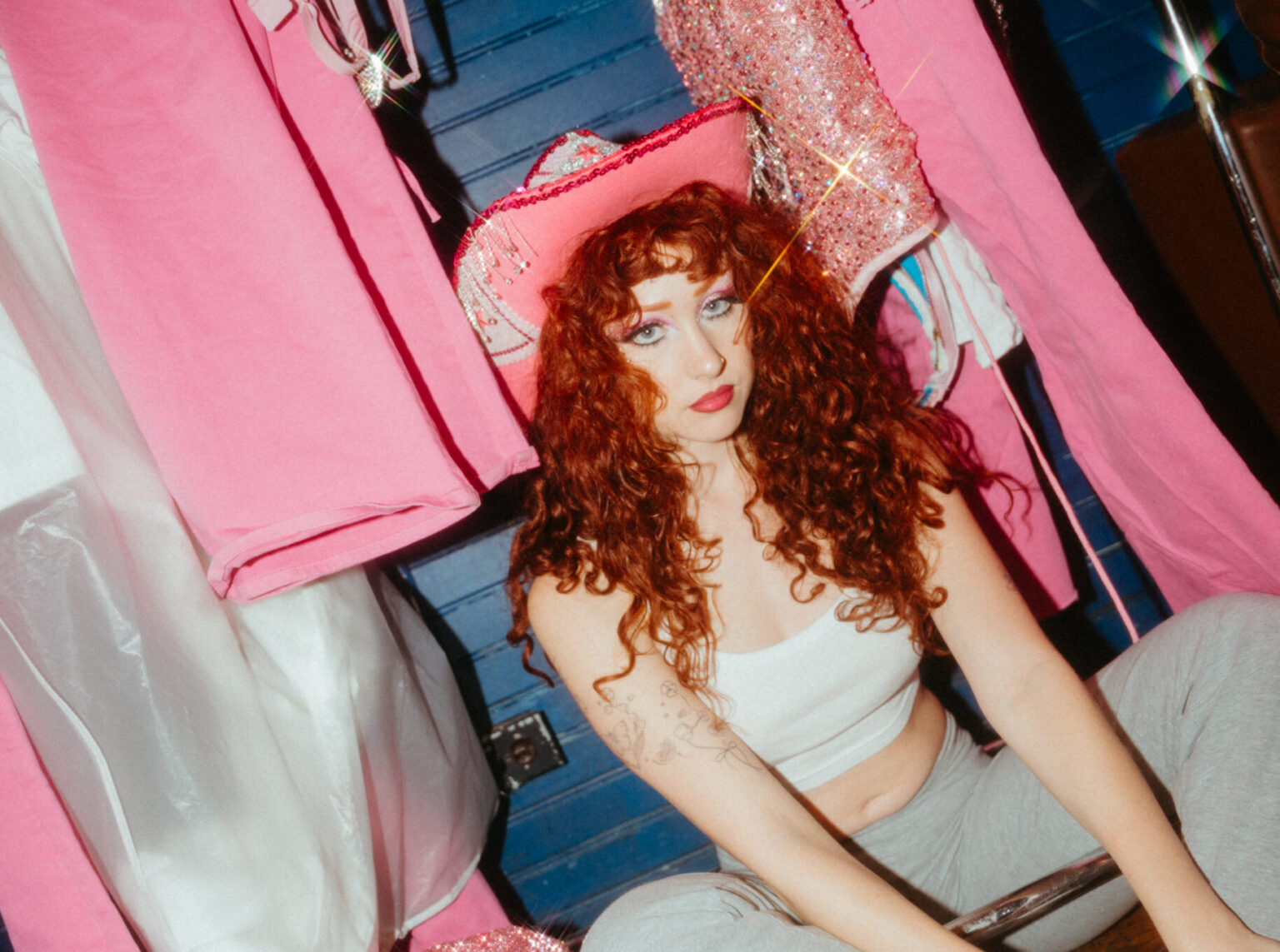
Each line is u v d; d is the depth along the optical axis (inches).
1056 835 46.4
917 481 50.8
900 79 50.3
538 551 50.6
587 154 46.7
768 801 44.6
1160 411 48.0
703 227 43.6
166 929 47.1
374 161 45.3
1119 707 47.7
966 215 51.8
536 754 72.8
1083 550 76.4
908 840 51.2
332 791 52.2
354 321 42.1
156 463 48.2
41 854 42.4
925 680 75.9
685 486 49.2
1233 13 70.8
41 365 44.8
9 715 42.0
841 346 51.0
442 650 66.4
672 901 43.4
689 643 47.2
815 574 49.5
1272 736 39.4
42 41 41.6
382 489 43.1
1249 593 44.3
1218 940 36.8
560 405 48.2
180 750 47.1
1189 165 62.3
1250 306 64.4
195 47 41.2
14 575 44.6
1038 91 70.9
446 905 61.8
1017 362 73.4
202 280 42.4
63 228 41.7
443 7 65.2
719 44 54.3
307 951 49.3
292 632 52.1
